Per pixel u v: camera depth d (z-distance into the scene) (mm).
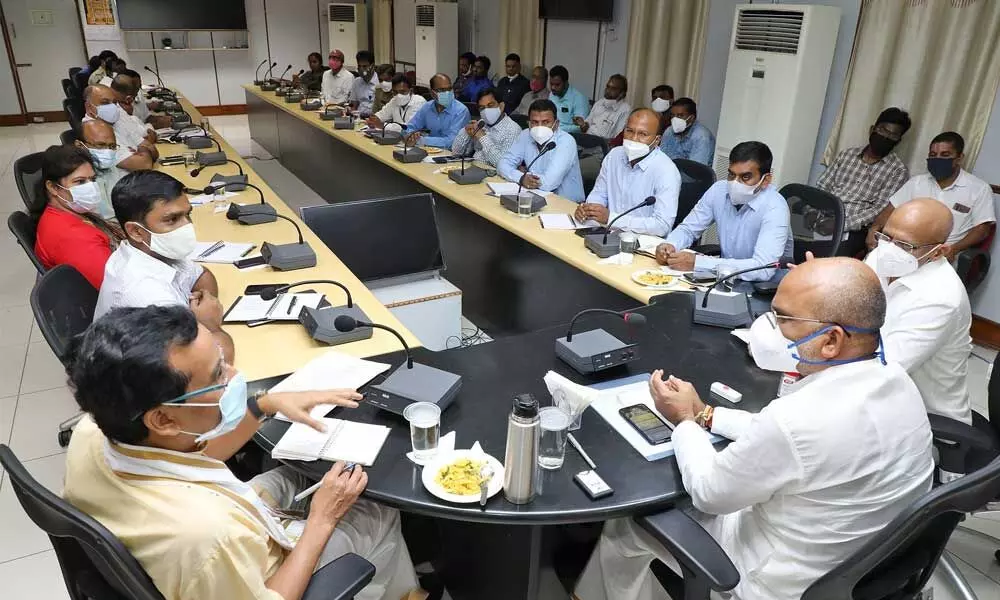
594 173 4184
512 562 1535
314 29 10117
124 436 972
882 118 3498
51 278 1729
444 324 2854
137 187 1757
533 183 3555
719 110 4887
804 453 1116
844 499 1146
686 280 2367
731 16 4645
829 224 2574
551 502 1222
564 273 2748
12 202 5398
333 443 1361
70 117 5379
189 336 982
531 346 1813
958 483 1022
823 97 3975
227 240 2703
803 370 1247
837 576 1101
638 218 3090
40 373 2918
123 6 8727
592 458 1352
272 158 7371
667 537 1191
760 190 2629
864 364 1165
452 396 1502
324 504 1205
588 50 6180
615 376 1669
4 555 1913
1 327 3340
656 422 1461
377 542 1426
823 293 1156
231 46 9664
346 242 2750
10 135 8016
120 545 917
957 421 1688
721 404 1549
